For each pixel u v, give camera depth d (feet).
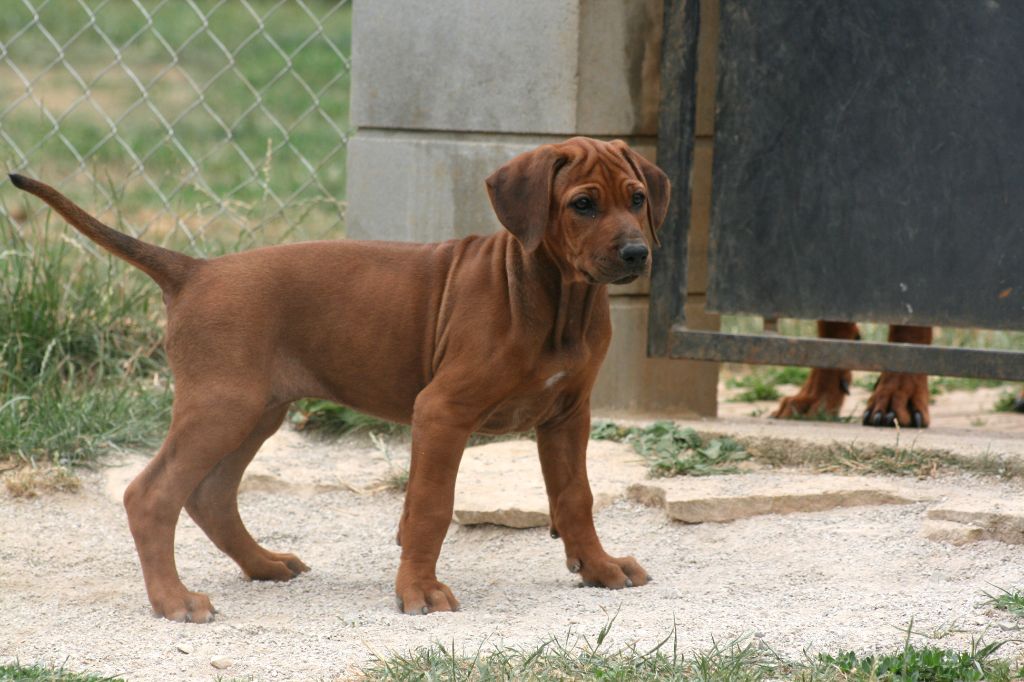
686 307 32.81
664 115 30.73
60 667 18.51
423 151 32.50
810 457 29.01
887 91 29.48
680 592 22.48
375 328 22.63
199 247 39.60
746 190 30.96
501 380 21.68
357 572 24.89
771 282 31.01
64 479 28.40
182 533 27.14
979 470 27.71
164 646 19.75
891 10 29.19
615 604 21.80
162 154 57.21
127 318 36.50
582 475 23.32
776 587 22.58
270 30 104.63
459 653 18.75
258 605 22.70
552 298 21.67
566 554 23.48
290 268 22.74
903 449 28.40
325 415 32.50
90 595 22.98
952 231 29.32
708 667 17.51
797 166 30.48
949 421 35.17
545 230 21.09
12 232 36.73
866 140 29.78
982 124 28.81
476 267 22.22
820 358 30.07
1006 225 28.89
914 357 29.32
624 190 21.18
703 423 31.35
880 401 32.09
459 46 31.89
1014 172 28.68
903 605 20.76
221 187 62.39
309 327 22.74
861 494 26.22
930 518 24.70
